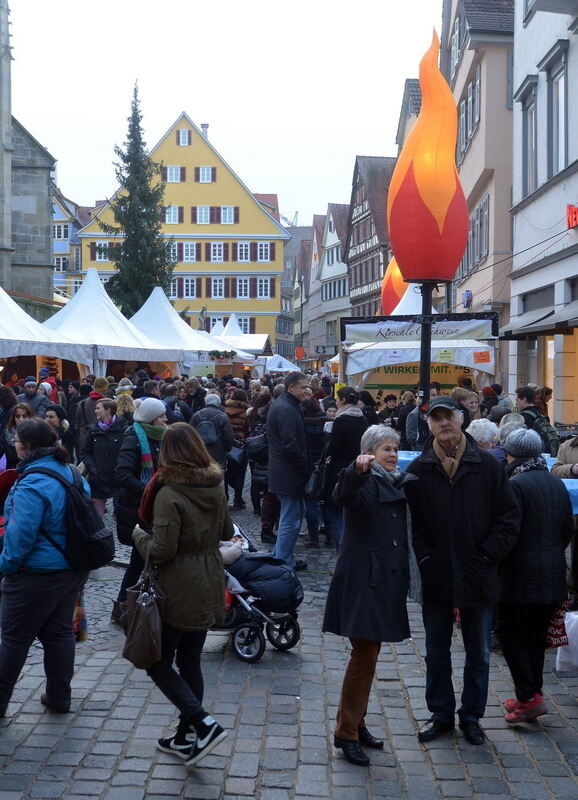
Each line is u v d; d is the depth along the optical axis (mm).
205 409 11109
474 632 4941
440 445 4918
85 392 14008
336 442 8672
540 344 18141
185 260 71812
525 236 18969
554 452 8695
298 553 9852
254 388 16281
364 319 12219
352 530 4703
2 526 5676
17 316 18016
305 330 97188
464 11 24203
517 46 19516
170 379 18812
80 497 4930
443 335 11977
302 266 98500
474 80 25828
